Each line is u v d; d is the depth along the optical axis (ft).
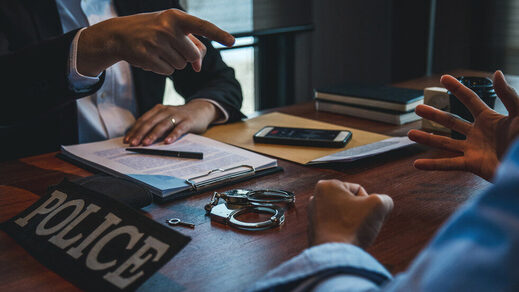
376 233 1.82
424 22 11.99
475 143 2.67
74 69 3.30
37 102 3.50
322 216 1.84
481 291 0.90
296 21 10.56
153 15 3.06
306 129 4.08
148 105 5.43
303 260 1.55
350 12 11.45
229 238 2.37
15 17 4.55
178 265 2.14
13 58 3.48
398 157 3.54
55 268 2.09
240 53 10.30
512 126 2.42
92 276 1.97
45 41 3.44
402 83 6.09
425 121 4.33
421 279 0.99
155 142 3.88
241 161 3.34
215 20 9.39
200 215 2.63
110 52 3.18
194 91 5.47
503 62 12.00
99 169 3.32
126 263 1.94
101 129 5.19
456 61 12.51
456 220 1.01
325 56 11.34
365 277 1.53
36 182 3.18
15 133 4.75
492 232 0.93
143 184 2.92
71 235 2.21
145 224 2.06
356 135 4.01
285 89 11.03
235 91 5.04
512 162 0.98
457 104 3.62
